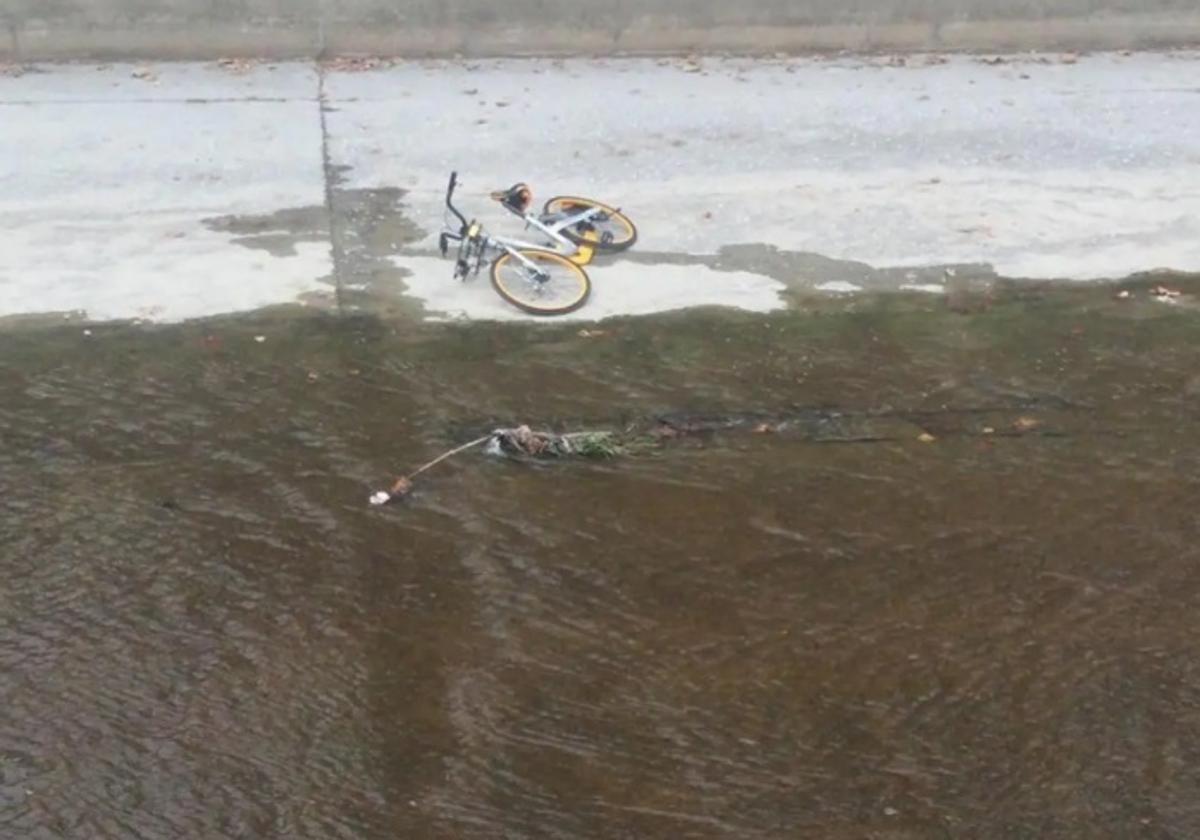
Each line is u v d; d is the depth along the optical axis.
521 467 6.57
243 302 7.75
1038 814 4.86
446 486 6.43
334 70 10.55
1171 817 4.86
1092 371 7.46
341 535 6.09
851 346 7.62
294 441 6.68
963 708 5.30
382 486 6.40
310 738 5.07
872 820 4.82
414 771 4.96
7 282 7.79
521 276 7.85
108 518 6.13
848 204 9.00
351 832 4.71
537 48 10.93
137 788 4.84
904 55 11.26
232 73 10.40
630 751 5.07
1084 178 9.38
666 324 7.75
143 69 10.38
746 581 5.92
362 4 10.58
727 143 9.67
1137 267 8.42
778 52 11.17
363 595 5.76
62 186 8.74
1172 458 6.77
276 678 5.33
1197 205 9.09
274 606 5.69
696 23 11.00
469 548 6.05
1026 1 11.21
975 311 7.96
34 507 6.18
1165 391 7.30
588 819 4.79
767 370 7.39
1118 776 5.02
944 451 6.79
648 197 8.99
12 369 7.11
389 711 5.20
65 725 5.08
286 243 8.31
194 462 6.52
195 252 8.17
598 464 6.62
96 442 6.62
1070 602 5.85
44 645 5.44
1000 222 8.84
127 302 7.69
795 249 8.51
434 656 5.47
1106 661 5.55
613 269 8.23
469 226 7.83
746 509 6.36
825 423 6.98
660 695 5.32
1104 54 11.38
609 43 10.99
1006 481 6.59
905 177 9.34
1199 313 7.98
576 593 5.82
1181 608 5.84
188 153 9.20
